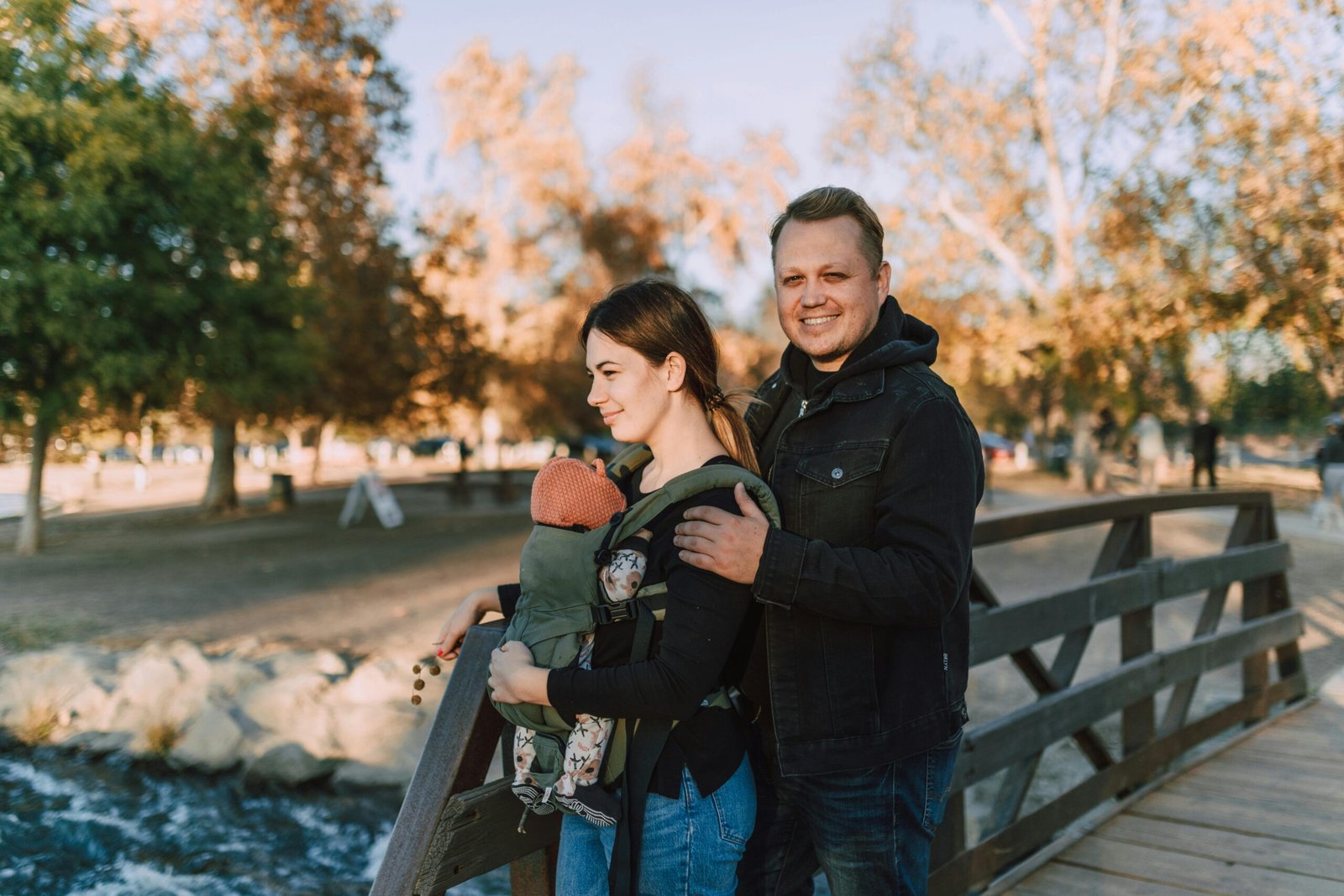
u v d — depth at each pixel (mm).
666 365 1698
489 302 33125
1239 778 4004
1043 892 3049
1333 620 8500
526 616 1614
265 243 17641
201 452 62469
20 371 15094
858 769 1729
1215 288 19984
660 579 1576
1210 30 18828
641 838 1604
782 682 1752
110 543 17141
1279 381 32406
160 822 5020
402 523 20922
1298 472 32625
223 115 17375
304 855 4734
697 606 1522
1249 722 4828
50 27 14203
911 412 1675
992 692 6582
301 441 57625
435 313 24891
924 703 1748
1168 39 20062
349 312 22578
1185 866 3217
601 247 32125
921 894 1828
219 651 8023
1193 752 4926
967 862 2914
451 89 33344
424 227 24922
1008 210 23281
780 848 1938
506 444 58688
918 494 1627
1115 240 21266
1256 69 18625
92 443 24859
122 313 15008
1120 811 3678
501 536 17844
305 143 21984
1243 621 5230
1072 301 22109
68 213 13672
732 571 1523
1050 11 21938
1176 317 20312
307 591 11352
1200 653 4340
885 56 23641
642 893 1645
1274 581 5312
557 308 33062
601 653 1581
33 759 5801
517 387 33594
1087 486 25531
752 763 1833
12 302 13406
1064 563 12555
